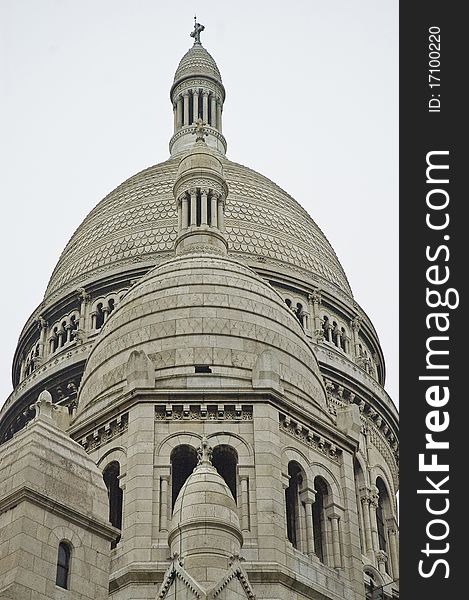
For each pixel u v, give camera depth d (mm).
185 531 48656
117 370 61469
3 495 43688
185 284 63875
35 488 43594
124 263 90375
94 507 45312
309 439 59375
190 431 56969
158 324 61938
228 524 48812
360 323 93250
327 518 58125
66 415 61438
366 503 79562
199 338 60844
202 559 47469
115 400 58656
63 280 93750
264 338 61938
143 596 51594
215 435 56875
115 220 95125
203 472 50844
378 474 84375
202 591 45625
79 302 90562
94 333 87688
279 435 57656
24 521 42438
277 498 54938
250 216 93250
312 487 57719
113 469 57438
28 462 44094
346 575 56594
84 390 63875
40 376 87062
